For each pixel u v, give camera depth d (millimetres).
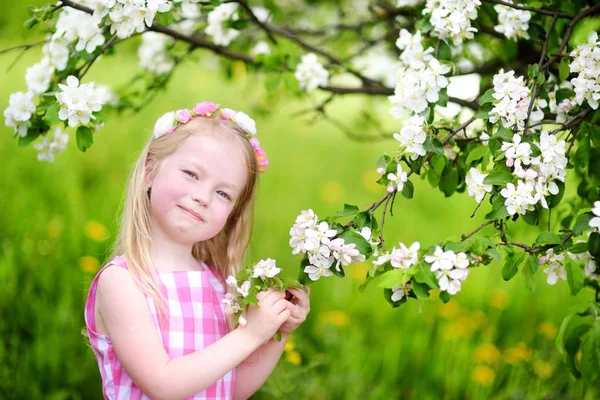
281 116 9078
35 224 4434
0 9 8203
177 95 8258
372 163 7695
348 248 1876
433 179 2279
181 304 2109
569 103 2213
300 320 2184
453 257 1749
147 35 3514
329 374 3531
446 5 2270
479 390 3439
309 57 3199
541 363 3482
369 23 3658
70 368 3389
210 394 2143
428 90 2127
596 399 3211
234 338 2020
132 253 2109
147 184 2182
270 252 5023
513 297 4234
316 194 6473
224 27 3203
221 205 2135
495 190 1903
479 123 2455
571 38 2424
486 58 3170
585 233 2184
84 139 2287
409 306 4121
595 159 2254
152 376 1962
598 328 1990
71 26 2525
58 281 3918
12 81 7832
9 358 3400
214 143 2139
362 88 3309
